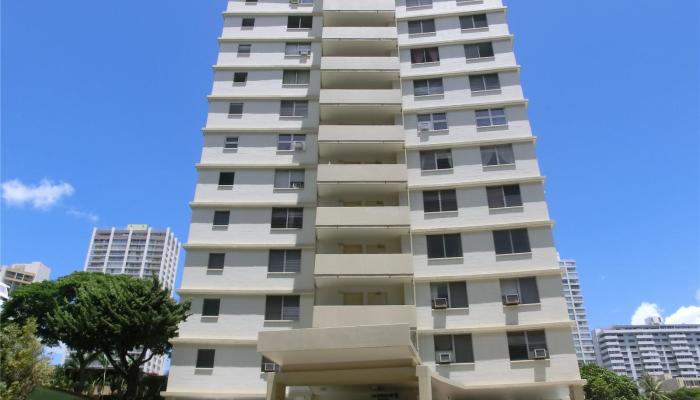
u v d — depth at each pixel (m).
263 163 34.38
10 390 22.97
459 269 29.67
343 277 28.72
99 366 49.47
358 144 33.03
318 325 26.72
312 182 33.94
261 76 37.38
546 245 29.69
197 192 33.56
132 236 144.88
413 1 38.59
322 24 39.31
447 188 31.84
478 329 28.03
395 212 30.44
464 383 27.06
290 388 27.62
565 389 27.55
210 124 35.66
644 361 173.00
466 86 34.91
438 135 33.56
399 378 21.64
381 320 26.83
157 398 37.72
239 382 28.58
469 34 36.66
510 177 31.69
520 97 34.00
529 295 28.67
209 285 30.98
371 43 37.03
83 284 37.66
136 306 29.64
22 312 43.03
